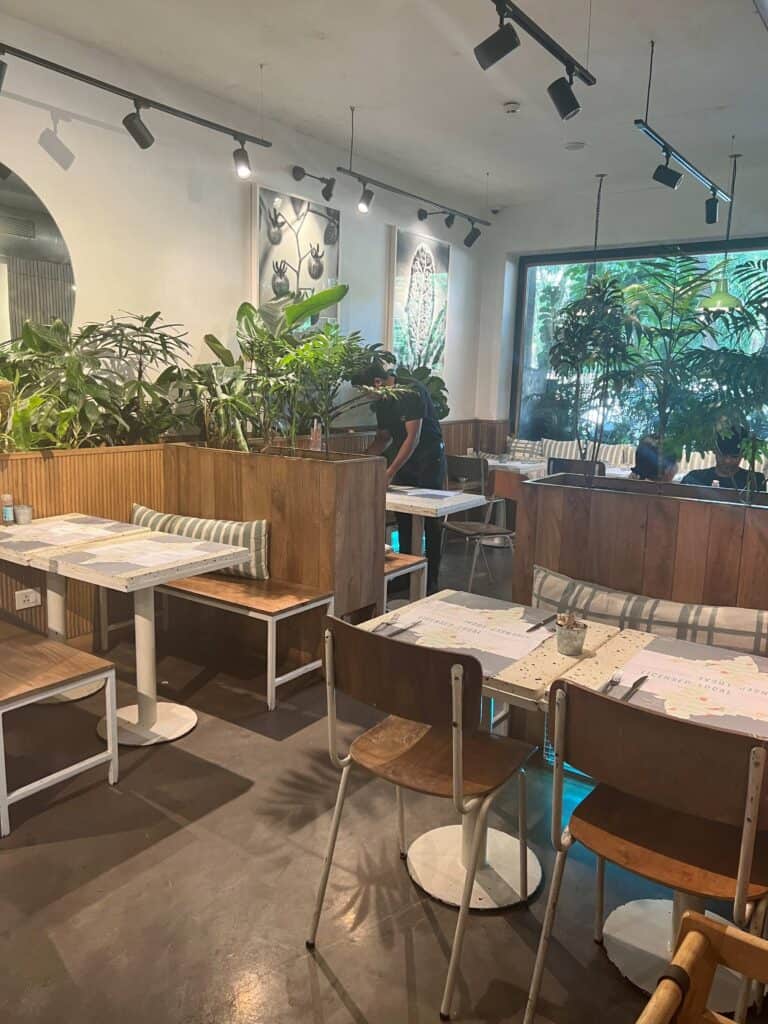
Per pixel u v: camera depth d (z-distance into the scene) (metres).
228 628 4.15
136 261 4.51
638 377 4.03
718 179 6.40
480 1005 1.83
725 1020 1.06
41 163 3.99
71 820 2.52
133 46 4.11
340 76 4.46
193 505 4.13
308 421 5.10
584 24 3.74
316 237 5.72
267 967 1.92
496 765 2.04
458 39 3.94
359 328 6.30
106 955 1.94
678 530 2.63
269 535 3.81
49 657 2.70
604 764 1.59
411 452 5.19
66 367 3.71
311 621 3.73
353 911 2.14
